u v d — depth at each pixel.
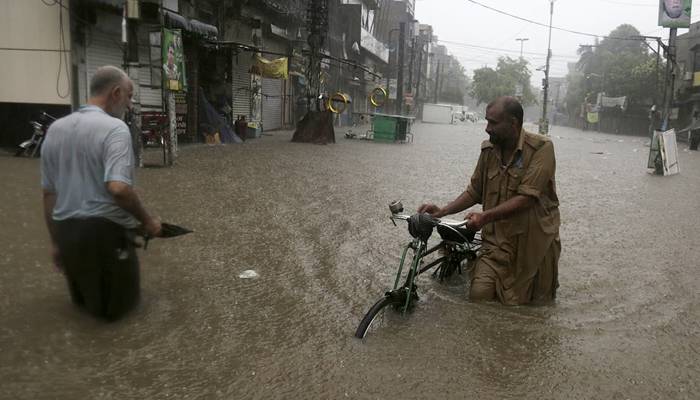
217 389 2.94
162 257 5.15
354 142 21.52
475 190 4.63
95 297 3.60
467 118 78.44
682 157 23.22
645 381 3.22
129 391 2.87
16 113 12.38
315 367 3.22
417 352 3.47
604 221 7.86
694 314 4.30
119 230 3.51
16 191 7.72
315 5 20.62
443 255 4.96
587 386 3.14
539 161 4.14
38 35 12.16
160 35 10.91
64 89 12.28
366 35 38.22
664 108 20.98
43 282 4.32
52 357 3.18
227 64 19.23
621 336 3.83
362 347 3.50
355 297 4.39
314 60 20.83
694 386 3.17
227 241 5.82
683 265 5.70
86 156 3.36
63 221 3.42
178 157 12.80
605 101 57.06
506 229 4.34
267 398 2.88
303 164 12.76
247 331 3.66
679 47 44.38
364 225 6.87
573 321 4.07
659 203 9.70
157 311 3.90
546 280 4.38
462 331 3.80
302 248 5.71
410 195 9.27
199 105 17.20
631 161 19.12
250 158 13.39
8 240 5.41
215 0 18.62
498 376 3.22
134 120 10.65
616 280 5.12
